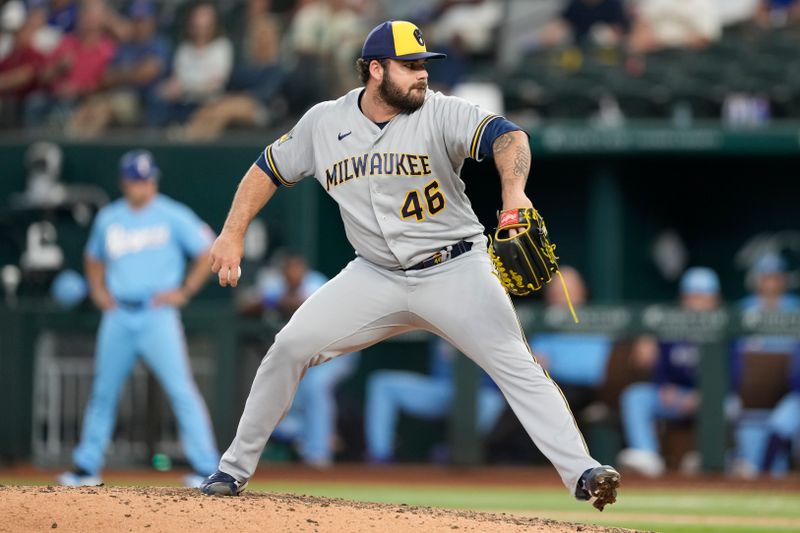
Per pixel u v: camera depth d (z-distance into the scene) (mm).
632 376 38000
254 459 17750
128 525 15094
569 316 38375
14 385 39344
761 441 37500
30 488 17156
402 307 17266
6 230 43344
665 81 45500
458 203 17016
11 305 39469
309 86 47219
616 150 43500
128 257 30125
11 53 49656
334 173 17203
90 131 48219
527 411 16797
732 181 47438
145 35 50406
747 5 53656
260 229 43188
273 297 39281
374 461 39844
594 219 45344
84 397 39438
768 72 45594
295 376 17547
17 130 48219
